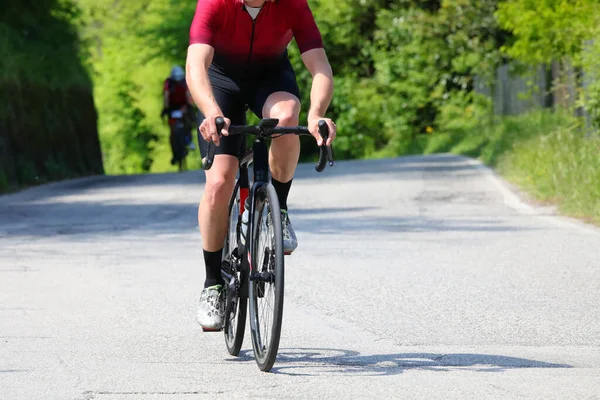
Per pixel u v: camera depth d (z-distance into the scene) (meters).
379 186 46.94
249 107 15.38
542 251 26.38
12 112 61.38
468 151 73.75
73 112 76.88
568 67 57.47
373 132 114.38
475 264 24.33
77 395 12.85
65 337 16.67
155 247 28.39
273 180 15.23
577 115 54.44
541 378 13.64
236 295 14.96
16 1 73.38
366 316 18.22
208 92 14.12
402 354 15.23
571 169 40.22
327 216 35.53
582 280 21.91
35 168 62.91
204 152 14.96
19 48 69.12
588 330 16.95
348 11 116.62
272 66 15.14
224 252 15.65
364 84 113.62
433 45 105.81
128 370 14.27
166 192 47.72
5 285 22.11
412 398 12.62
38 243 29.50
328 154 13.55
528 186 43.34
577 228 31.25
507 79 87.62
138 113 160.38
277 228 13.52
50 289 21.56
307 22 14.93
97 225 34.16
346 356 15.12
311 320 17.89
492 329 17.05
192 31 14.62
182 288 21.62
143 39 145.50
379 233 30.67
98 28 162.00
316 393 12.90
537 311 18.58
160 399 12.64
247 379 13.71
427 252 26.50
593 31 46.03
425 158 69.56
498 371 14.09
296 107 14.67
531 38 62.06
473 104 103.56
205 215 15.16
